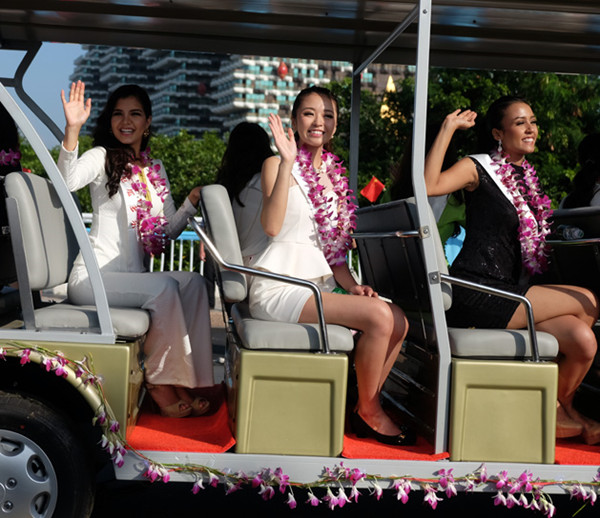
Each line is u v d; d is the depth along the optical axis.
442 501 3.72
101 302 2.79
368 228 3.66
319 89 3.33
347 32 3.88
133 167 3.48
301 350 2.87
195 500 3.63
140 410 3.32
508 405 2.89
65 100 2.98
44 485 2.73
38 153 2.71
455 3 3.39
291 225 3.15
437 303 2.88
